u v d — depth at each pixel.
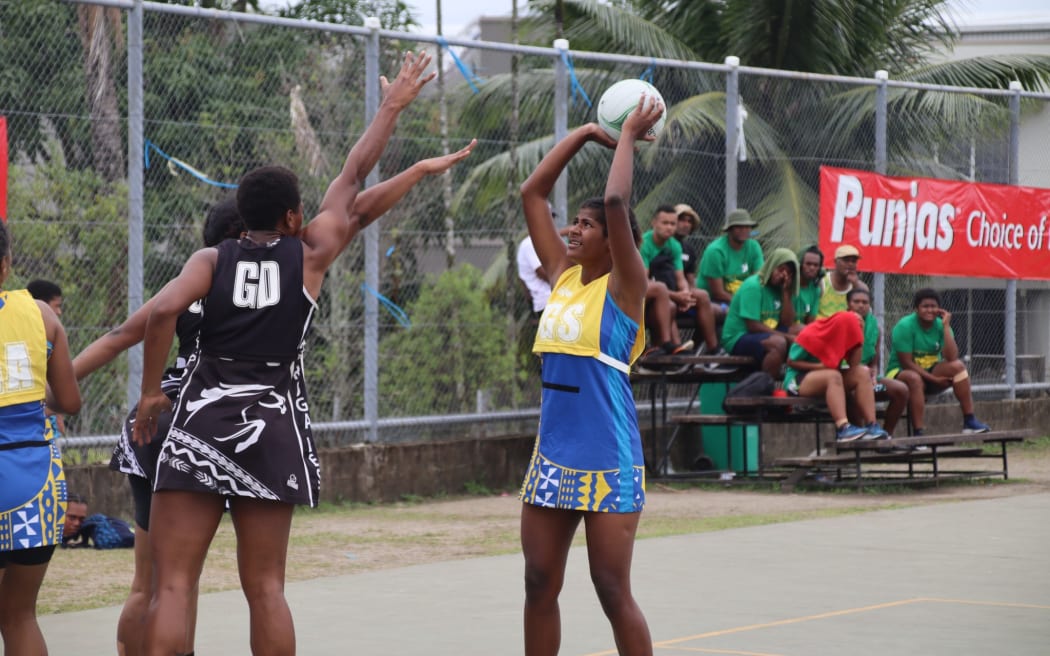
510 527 14.95
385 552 13.02
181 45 15.26
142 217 14.78
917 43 32.50
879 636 8.75
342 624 9.26
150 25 15.08
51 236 14.34
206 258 6.40
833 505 16.64
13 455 6.77
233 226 7.26
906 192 21.66
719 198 20.31
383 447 17.00
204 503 6.38
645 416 20.14
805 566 11.70
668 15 30.67
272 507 6.39
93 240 14.59
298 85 16.11
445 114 17.61
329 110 16.36
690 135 20.08
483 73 23.25
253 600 6.43
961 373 19.67
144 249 15.02
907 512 15.66
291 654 6.42
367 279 16.81
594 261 6.78
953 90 22.44
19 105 14.16
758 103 20.67
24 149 14.20
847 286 19.42
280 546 6.46
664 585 10.73
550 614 6.86
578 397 6.62
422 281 17.41
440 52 17.39
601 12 28.39
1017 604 9.90
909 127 22.39
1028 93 23.58
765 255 20.58
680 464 20.19
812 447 21.47
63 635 9.02
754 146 20.56
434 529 14.73
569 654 8.29
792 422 18.80
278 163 15.91
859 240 21.09
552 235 7.15
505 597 10.34
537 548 6.75
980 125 23.08
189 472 6.29
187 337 7.11
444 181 17.53
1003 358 23.62
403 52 17.23
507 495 18.16
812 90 21.14
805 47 29.02
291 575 11.58
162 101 15.12
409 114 17.25
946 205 22.17
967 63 31.20
